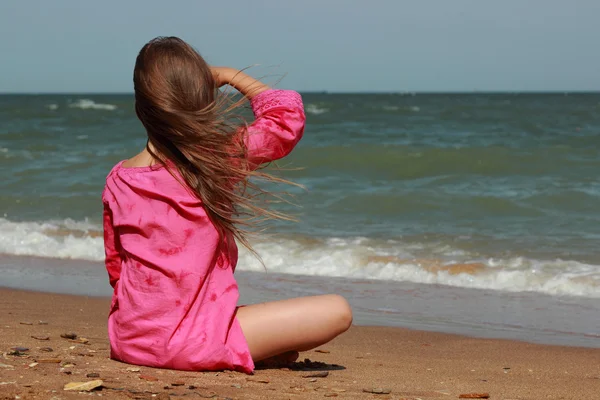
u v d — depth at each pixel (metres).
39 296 5.71
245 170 2.56
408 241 8.32
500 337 4.71
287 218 2.66
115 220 2.62
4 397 2.13
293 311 2.72
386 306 5.73
